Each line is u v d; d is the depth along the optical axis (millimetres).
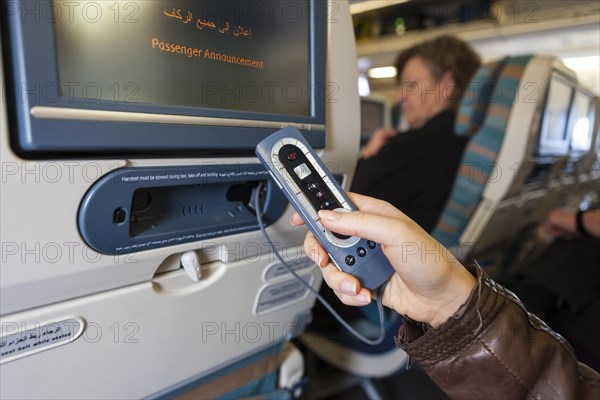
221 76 569
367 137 3787
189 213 631
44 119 406
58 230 454
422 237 480
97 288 528
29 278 450
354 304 558
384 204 571
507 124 1354
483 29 2488
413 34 2941
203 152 565
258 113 603
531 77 1333
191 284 649
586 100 2113
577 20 1979
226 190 679
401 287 565
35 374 513
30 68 394
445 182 1533
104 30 449
